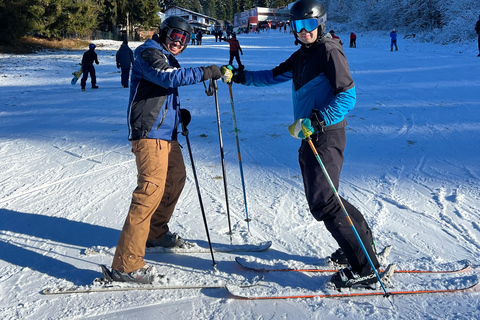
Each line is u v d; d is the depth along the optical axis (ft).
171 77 7.61
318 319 6.96
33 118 25.07
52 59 69.00
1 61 63.57
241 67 9.37
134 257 8.00
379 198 11.80
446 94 25.12
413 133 17.70
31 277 8.56
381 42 87.61
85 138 19.85
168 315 7.23
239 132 19.27
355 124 19.43
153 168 8.04
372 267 7.39
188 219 11.14
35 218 11.41
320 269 8.55
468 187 12.12
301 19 7.27
